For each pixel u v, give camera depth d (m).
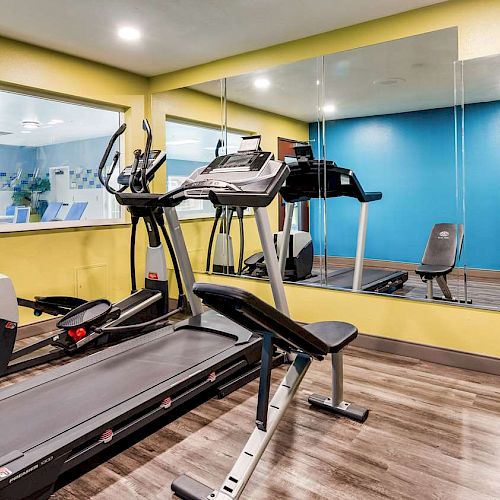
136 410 2.07
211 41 3.62
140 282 4.73
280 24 3.30
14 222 3.92
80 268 4.18
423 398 2.62
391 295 3.34
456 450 2.08
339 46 3.41
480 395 2.64
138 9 3.01
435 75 3.05
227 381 2.79
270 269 2.91
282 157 3.82
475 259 3.02
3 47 3.48
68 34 3.45
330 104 3.54
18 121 5.35
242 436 2.24
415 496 1.75
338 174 3.55
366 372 3.00
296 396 2.68
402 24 3.12
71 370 2.51
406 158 3.24
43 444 1.75
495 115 2.88
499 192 2.92
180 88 4.42
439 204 3.14
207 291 1.60
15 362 3.17
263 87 3.87
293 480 1.87
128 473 1.95
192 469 1.97
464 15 2.90
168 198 3.25
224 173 3.06
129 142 4.55
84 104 4.23
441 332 3.13
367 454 2.05
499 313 2.90
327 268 3.65
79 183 5.43
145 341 3.00
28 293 3.80
